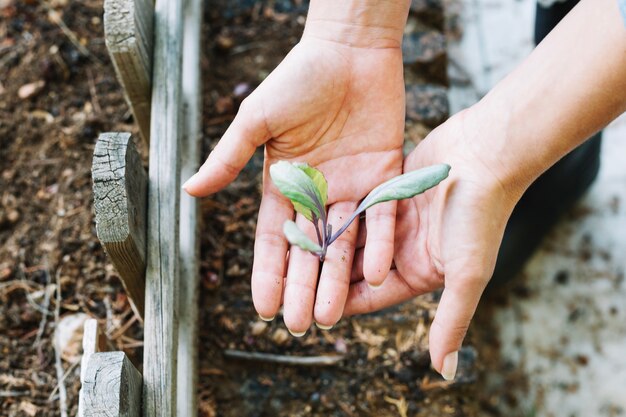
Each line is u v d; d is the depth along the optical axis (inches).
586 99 20.6
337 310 22.0
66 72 28.9
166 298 22.3
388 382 26.6
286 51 30.6
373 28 23.1
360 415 26.2
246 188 28.5
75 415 24.9
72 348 25.7
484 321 31.0
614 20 20.1
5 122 28.2
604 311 31.0
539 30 27.5
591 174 30.3
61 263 26.6
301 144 23.1
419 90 30.4
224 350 26.6
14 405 25.2
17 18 29.7
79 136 28.1
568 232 32.0
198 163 26.8
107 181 21.2
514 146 21.3
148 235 22.9
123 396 20.1
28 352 25.8
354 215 21.5
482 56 33.7
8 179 27.7
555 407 30.0
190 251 25.4
